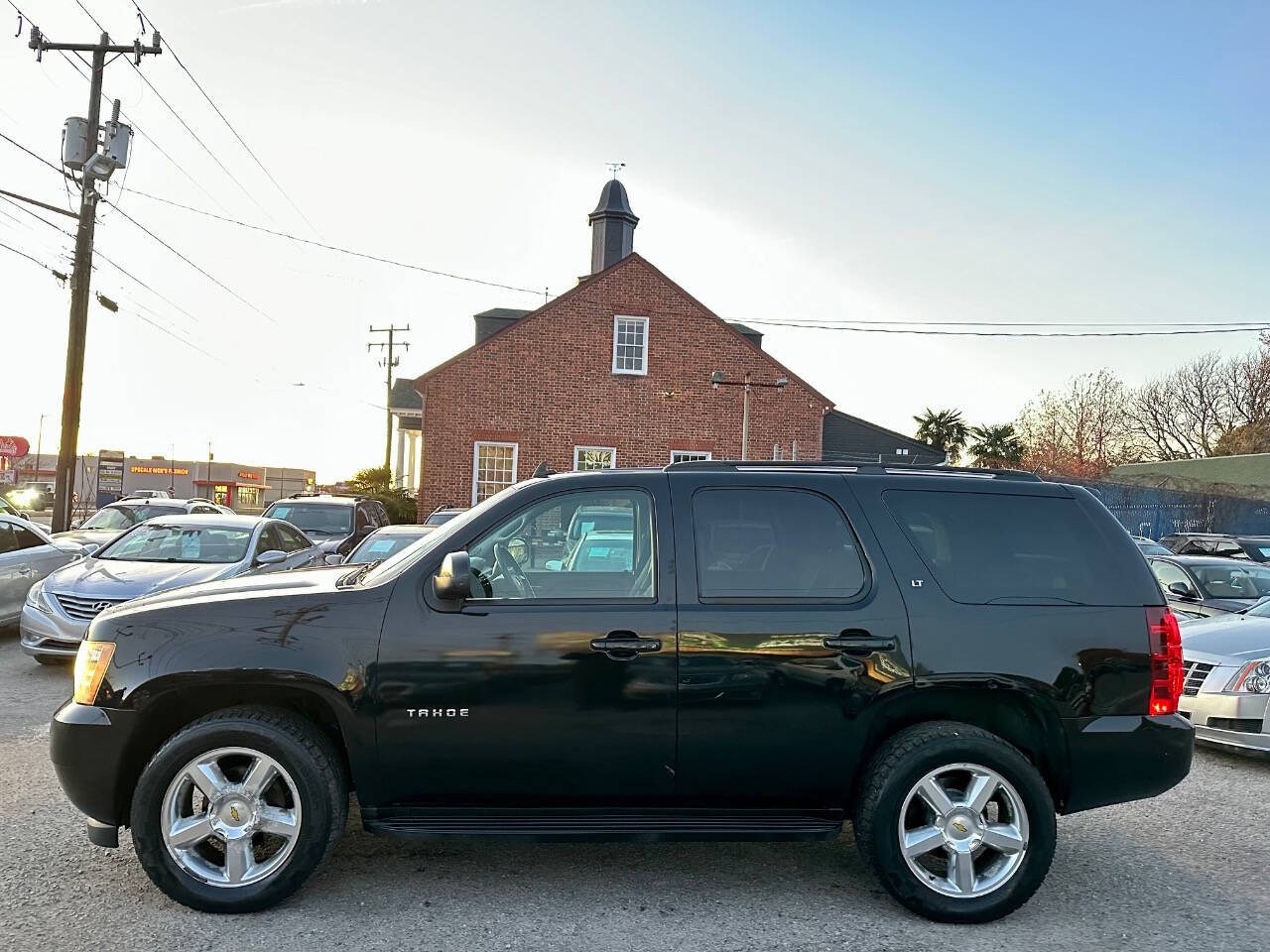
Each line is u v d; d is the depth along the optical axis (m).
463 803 3.76
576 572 4.03
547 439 24.81
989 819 3.85
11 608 9.91
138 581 8.39
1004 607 3.88
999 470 4.28
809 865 4.32
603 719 3.71
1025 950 3.47
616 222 32.69
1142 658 3.89
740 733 3.74
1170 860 4.50
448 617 3.74
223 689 3.75
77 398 17.36
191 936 3.43
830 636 3.78
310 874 3.65
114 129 17.16
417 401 34.69
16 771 5.42
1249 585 10.09
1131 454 48.78
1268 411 44.34
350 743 3.66
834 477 4.11
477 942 3.43
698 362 25.42
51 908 3.64
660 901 3.85
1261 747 6.21
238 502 69.75
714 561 3.91
